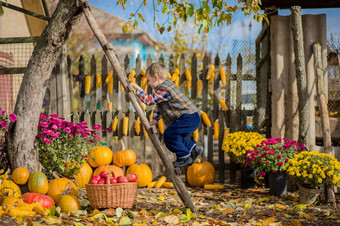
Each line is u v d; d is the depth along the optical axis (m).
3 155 4.96
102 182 4.40
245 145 5.84
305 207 4.56
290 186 5.94
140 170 6.25
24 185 4.73
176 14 4.97
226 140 6.30
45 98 8.66
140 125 6.78
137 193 5.85
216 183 6.80
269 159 5.41
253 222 3.89
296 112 6.24
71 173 5.32
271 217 4.16
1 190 4.22
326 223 3.88
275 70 6.34
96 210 4.12
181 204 4.92
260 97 6.68
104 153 6.29
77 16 4.84
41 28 9.71
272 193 5.55
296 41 5.98
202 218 4.07
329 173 4.60
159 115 4.23
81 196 5.25
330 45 6.23
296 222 3.78
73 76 7.00
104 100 6.90
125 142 10.23
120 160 6.42
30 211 3.76
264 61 6.82
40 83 5.02
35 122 5.04
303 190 4.88
